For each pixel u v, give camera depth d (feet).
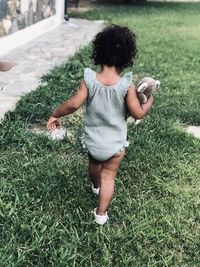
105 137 5.11
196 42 16.92
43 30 16.75
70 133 7.94
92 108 5.05
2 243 5.00
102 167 5.36
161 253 5.03
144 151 7.26
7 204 5.56
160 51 14.88
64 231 5.23
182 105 9.53
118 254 4.97
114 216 5.61
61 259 4.73
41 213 5.54
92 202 5.86
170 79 11.50
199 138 8.01
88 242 5.05
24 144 7.26
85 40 16.02
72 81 10.56
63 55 13.64
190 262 4.95
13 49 14.03
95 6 26.96
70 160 6.97
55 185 6.14
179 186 6.42
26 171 6.51
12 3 13.79
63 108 5.06
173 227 5.44
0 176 6.37
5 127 7.73
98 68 11.76
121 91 4.91
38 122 8.40
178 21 22.24
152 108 9.16
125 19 21.74
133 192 6.19
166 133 7.95
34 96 9.33
